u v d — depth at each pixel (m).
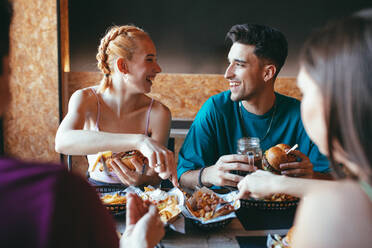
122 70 1.47
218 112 1.66
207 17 3.34
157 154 1.10
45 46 2.91
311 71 0.43
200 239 0.92
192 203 1.08
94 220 0.41
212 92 3.31
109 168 1.44
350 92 0.39
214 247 0.87
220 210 0.98
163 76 3.26
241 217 1.07
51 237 0.34
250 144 1.23
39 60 2.93
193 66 3.41
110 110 1.58
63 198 0.35
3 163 0.38
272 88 1.60
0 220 0.33
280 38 1.49
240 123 1.67
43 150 3.02
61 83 2.99
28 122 2.98
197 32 3.36
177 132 2.97
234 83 1.55
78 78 3.23
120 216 1.05
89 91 1.58
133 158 1.39
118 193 1.17
